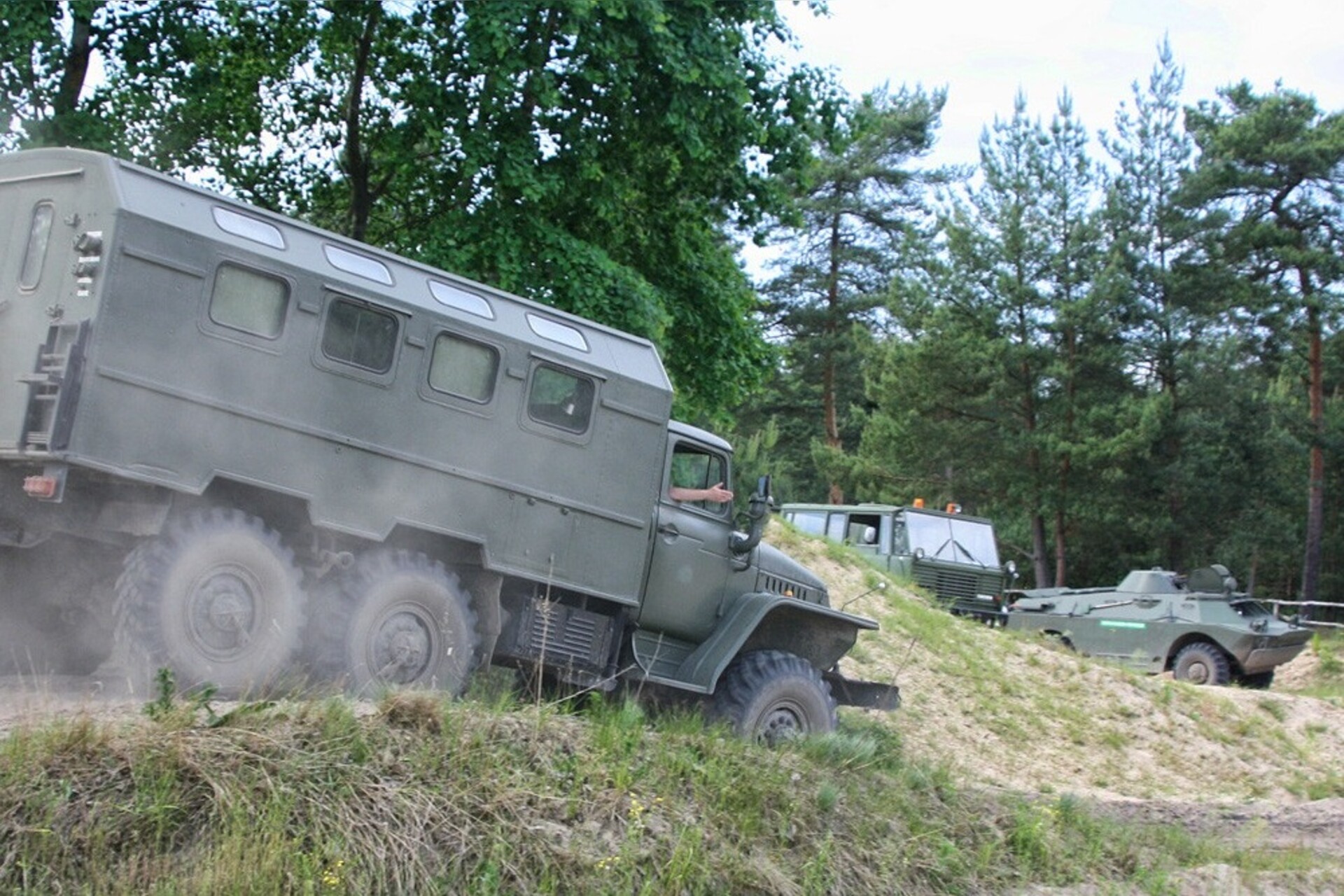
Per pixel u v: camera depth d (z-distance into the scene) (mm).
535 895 6434
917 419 39500
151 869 5859
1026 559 45562
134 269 7871
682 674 10125
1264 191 39219
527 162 16109
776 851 7457
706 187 18406
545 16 16141
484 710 7582
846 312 48906
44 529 8359
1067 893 8281
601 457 9836
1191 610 23359
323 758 6645
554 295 16281
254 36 18203
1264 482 39875
